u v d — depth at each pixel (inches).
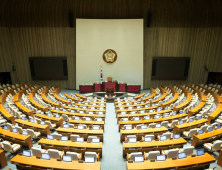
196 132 317.4
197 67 833.5
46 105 503.5
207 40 796.6
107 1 770.2
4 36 780.0
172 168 208.5
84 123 362.0
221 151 247.8
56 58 806.5
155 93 682.8
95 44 782.5
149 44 810.2
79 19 760.3
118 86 759.1
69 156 217.9
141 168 204.1
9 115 399.2
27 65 828.0
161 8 778.2
